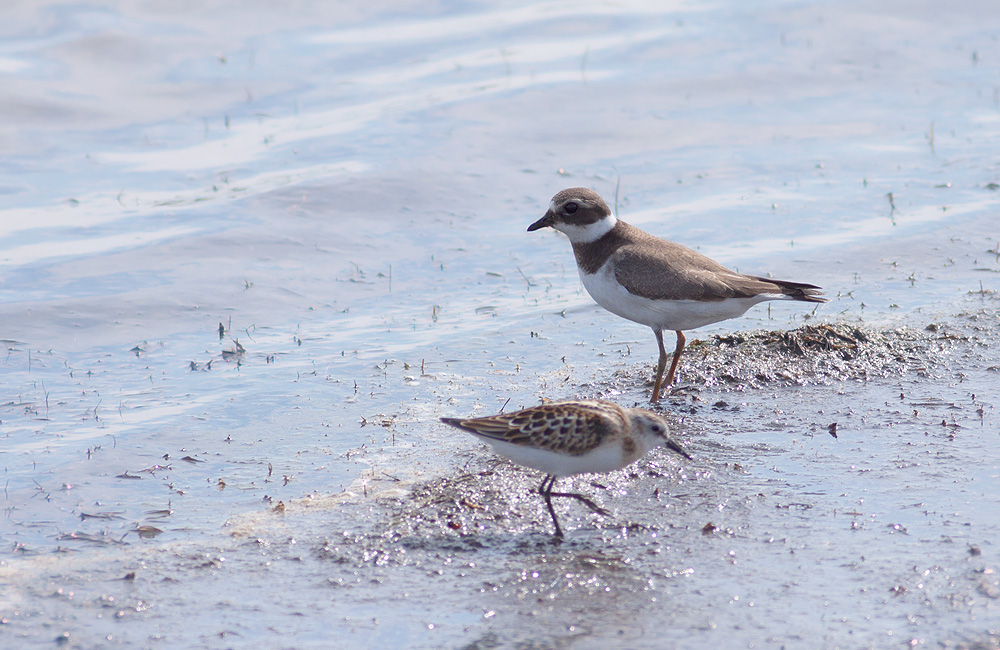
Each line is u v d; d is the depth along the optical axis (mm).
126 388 14203
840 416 12758
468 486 10961
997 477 10844
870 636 8008
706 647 7934
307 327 16781
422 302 17891
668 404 13359
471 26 35188
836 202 22172
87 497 10922
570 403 10266
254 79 30266
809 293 13750
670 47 32719
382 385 14297
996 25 34500
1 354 15352
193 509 10633
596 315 17219
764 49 32438
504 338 16188
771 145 25891
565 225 14398
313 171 23703
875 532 9711
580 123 26984
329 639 8203
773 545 9547
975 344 15070
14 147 25422
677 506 10422
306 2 35969
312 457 11945
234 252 19703
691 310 13516
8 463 11773
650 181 23703
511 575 9141
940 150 25203
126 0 34344
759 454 11664
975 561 9086
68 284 18109
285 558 9539
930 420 12508
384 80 30500
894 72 30953
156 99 28766
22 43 31391
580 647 7969
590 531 9945
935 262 18797
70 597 8867
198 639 8227
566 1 37625
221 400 13742
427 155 24656
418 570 9281
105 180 23688
